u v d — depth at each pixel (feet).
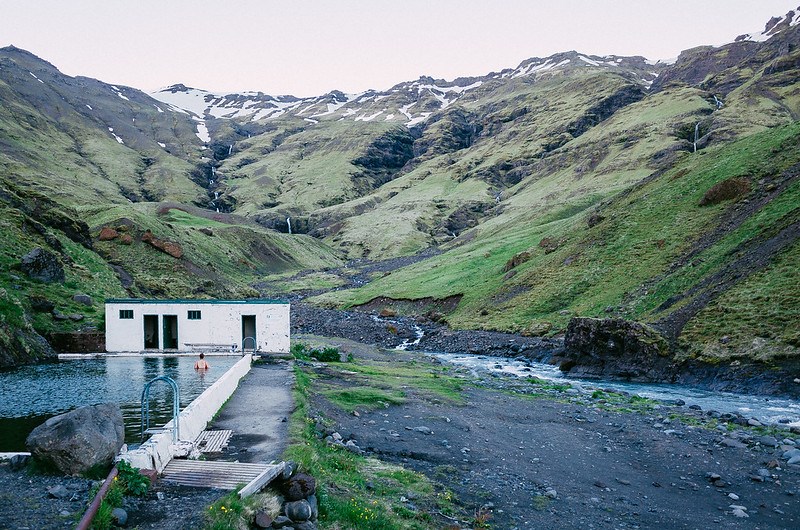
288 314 149.07
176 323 153.07
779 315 137.80
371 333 256.11
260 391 89.04
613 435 82.89
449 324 258.16
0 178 231.91
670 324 159.02
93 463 40.55
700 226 230.07
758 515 53.98
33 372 111.75
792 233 171.01
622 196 317.01
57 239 203.72
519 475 61.87
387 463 60.85
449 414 88.53
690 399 114.21
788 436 81.51
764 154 251.60
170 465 45.47
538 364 174.50
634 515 52.80
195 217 645.92
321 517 40.98
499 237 463.83
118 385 94.79
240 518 35.70
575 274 251.60
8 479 39.55
